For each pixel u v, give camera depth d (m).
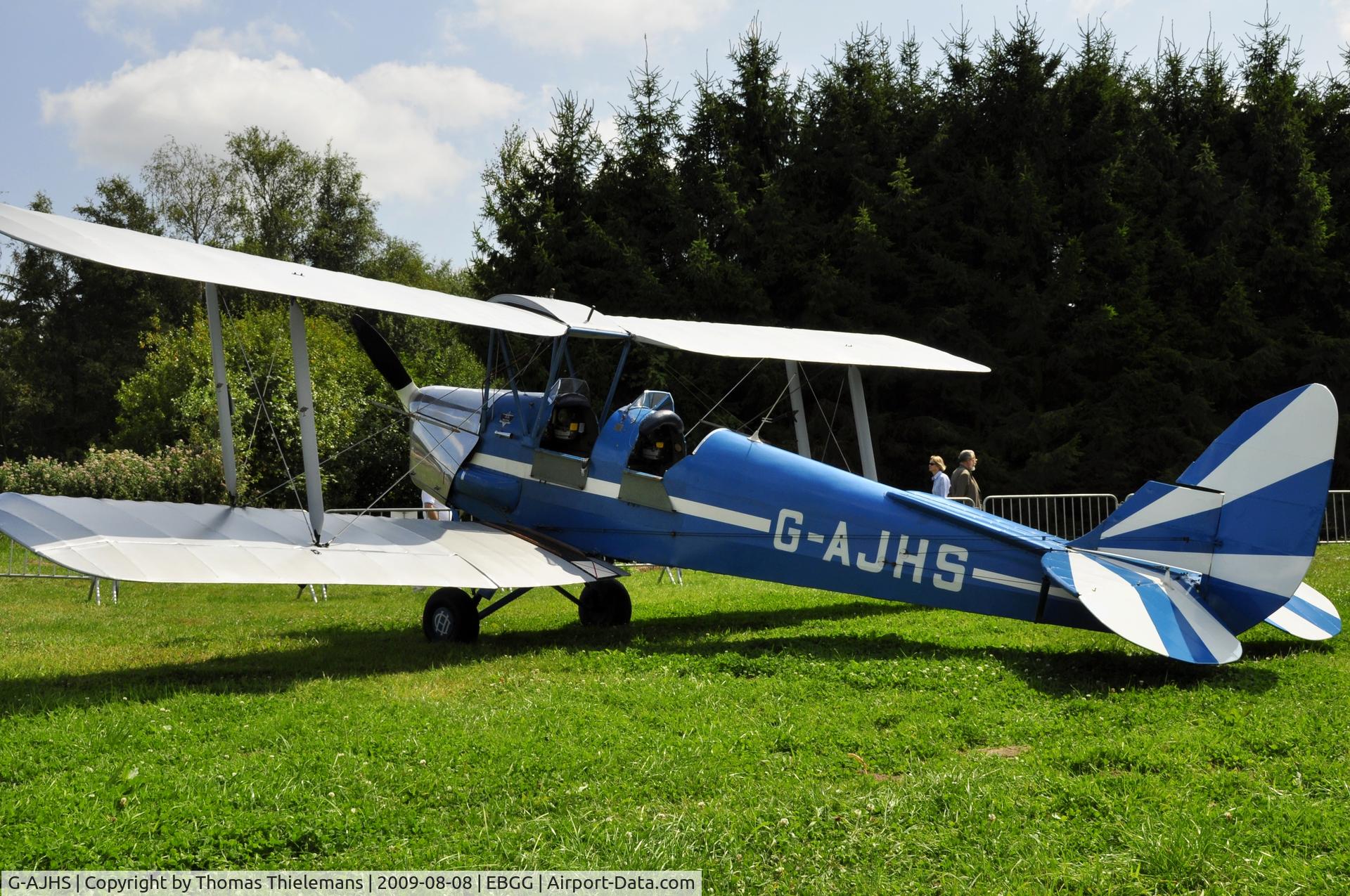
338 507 21.22
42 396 40.19
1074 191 20.23
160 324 39.88
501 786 3.91
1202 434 19.36
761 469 7.50
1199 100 21.41
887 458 21.06
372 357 9.99
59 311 43.09
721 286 20.20
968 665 5.97
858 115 21.62
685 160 22.55
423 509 11.54
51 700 5.52
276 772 4.01
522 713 5.03
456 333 23.11
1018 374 20.08
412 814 3.63
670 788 3.90
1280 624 6.23
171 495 17.27
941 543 6.78
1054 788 3.80
